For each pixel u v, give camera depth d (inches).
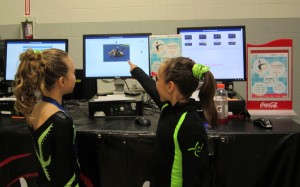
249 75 74.9
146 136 61.1
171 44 82.0
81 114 78.9
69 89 49.8
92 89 95.1
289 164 59.9
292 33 120.6
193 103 50.7
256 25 120.9
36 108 48.1
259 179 60.4
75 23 124.7
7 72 90.8
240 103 72.0
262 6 120.0
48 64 46.5
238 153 59.9
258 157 59.9
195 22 121.7
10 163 64.9
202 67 50.4
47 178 47.6
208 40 86.5
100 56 88.3
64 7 124.5
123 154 62.2
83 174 63.8
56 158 45.8
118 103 75.2
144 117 70.7
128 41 88.0
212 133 59.7
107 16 124.0
